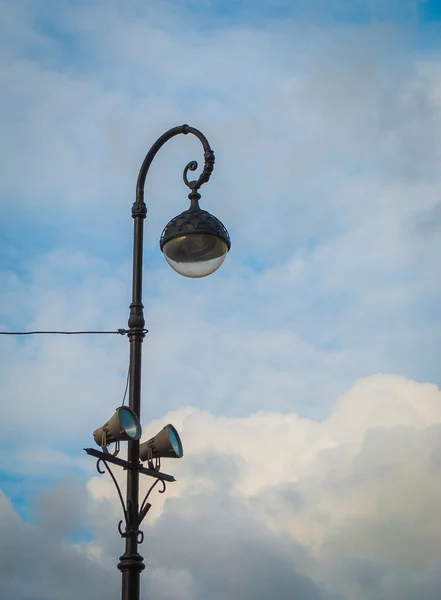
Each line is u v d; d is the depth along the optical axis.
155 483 11.42
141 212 12.30
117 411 11.03
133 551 10.92
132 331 11.80
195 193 12.35
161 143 12.56
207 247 12.05
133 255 12.12
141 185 12.44
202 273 12.28
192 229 11.97
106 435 11.06
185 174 12.48
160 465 11.46
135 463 11.25
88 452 10.77
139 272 12.04
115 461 11.08
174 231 12.05
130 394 11.49
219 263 12.23
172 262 12.25
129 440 11.27
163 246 12.16
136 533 11.01
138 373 11.60
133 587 10.74
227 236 12.15
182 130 12.57
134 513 11.09
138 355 11.70
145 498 11.25
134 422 11.16
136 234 12.23
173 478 11.56
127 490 11.19
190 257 12.13
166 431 11.48
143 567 10.89
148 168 12.54
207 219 12.06
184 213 12.18
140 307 11.90
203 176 12.33
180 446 11.60
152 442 11.45
